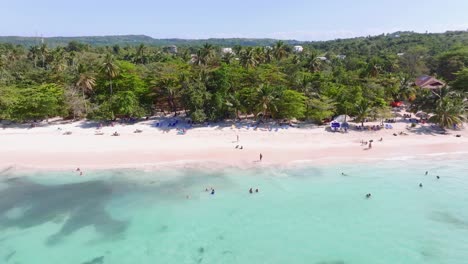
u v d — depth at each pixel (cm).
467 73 8506
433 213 4078
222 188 4650
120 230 3709
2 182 4775
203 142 6238
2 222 3828
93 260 3241
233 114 7344
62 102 7388
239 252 3384
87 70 8300
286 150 5941
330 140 6397
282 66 9775
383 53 17888
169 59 12688
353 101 7231
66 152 5775
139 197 4397
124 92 7356
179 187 4666
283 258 3309
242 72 8169
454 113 6731
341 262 3262
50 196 4409
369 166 5384
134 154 5716
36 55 13850
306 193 4531
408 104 8919
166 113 8031
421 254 3372
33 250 3366
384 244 3522
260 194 4494
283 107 6944
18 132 6719
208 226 3797
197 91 7125
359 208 4178
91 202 4269
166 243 3506
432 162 5534
